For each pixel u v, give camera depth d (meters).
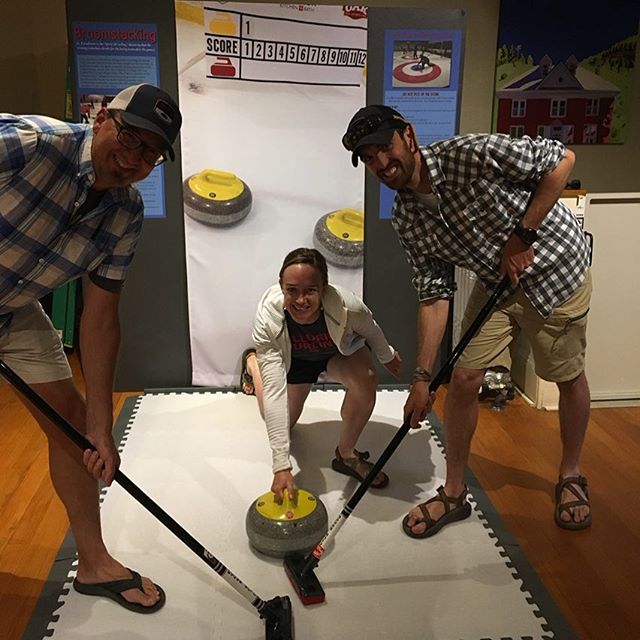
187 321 3.14
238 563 1.94
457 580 1.88
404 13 2.83
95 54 2.78
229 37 2.79
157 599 1.76
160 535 2.06
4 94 3.63
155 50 2.79
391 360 2.45
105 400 1.61
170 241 3.03
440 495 2.15
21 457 2.56
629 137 3.87
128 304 3.10
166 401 3.06
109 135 1.30
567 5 3.61
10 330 1.62
